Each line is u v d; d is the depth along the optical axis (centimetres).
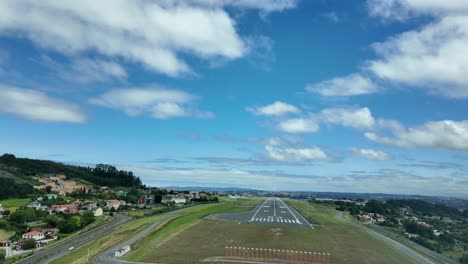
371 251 9244
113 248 9044
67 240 12875
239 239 10138
